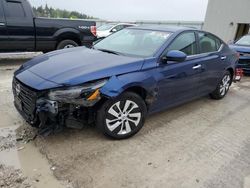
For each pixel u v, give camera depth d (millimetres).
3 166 2992
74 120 3354
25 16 7832
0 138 3555
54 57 3982
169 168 3188
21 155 3223
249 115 5152
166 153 3508
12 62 8844
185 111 5086
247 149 3795
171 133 4094
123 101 3590
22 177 2832
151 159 3340
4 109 4508
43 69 3539
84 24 8977
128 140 3754
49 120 3285
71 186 2756
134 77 3588
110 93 3340
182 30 4594
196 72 4691
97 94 3270
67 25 8625
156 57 3949
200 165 3299
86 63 3602
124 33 4914
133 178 2957
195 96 5074
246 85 7676
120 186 2816
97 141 3633
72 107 3229
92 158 3252
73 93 3152
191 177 3055
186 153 3549
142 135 3941
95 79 3287
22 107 3531
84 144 3537
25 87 3344
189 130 4258
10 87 5766
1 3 7402
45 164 3080
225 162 3412
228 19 18188
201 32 5066
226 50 5797
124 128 3734
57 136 3680
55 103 3125
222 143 3914
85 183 2812
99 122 3512
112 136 3645
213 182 2994
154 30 4645
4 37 7605
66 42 8742
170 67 4113
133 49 4258
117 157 3316
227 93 6629
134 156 3371
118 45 4531
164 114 4840
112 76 3420
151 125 4312
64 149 3393
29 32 7969
